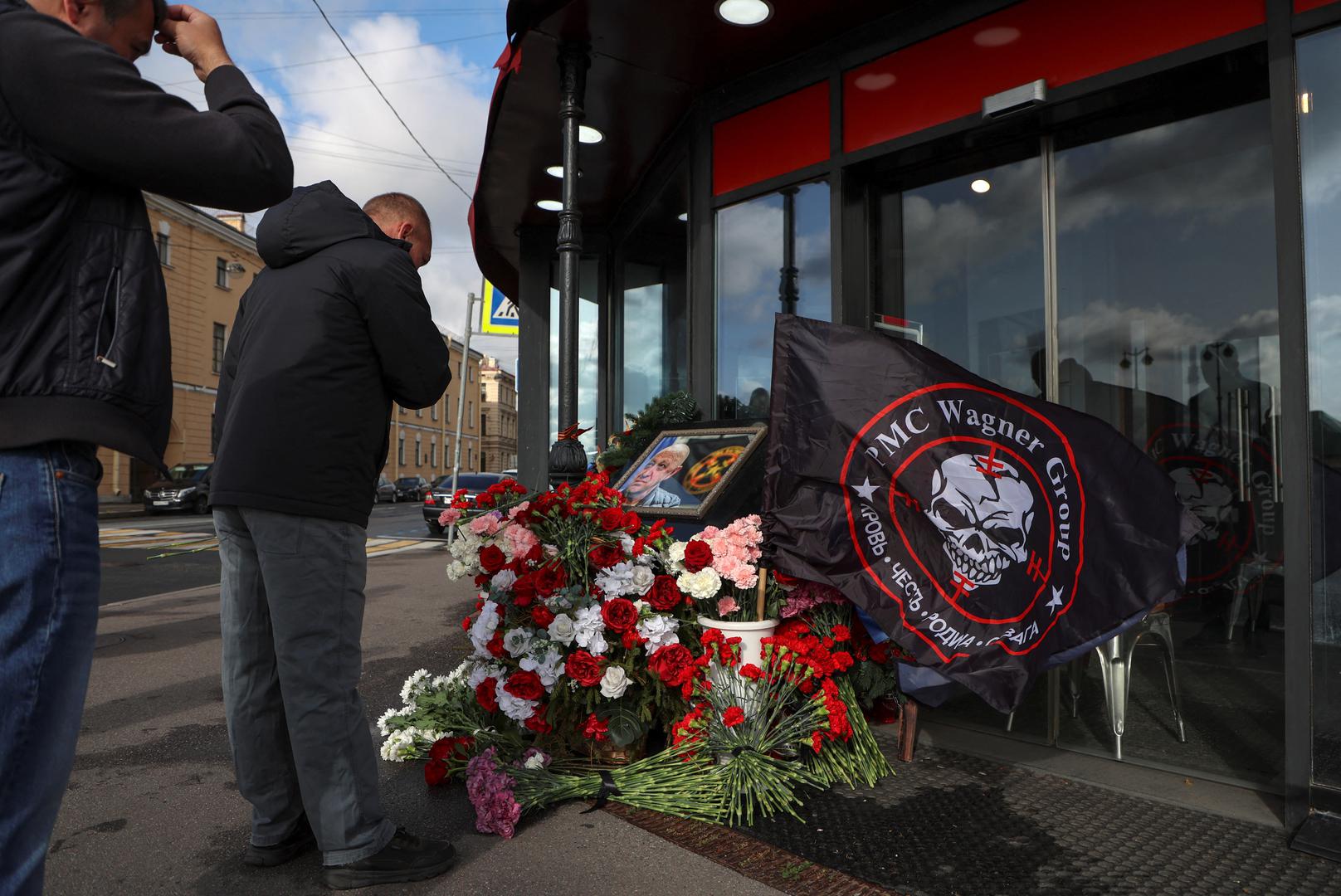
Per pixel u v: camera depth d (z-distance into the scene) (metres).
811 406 3.17
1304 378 2.64
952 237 4.11
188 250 30.23
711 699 2.98
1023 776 3.15
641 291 6.95
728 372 4.89
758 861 2.45
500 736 3.10
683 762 2.97
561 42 4.46
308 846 2.50
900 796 2.96
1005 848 2.54
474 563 3.21
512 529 3.14
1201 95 3.37
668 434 4.72
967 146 3.94
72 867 2.41
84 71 1.29
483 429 81.38
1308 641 2.60
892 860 2.46
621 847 2.54
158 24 1.61
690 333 5.11
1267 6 2.78
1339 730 2.57
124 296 1.38
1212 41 3.01
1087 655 3.48
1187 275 3.41
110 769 3.27
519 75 4.86
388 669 5.00
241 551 2.30
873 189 4.37
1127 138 3.57
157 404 1.43
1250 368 3.24
